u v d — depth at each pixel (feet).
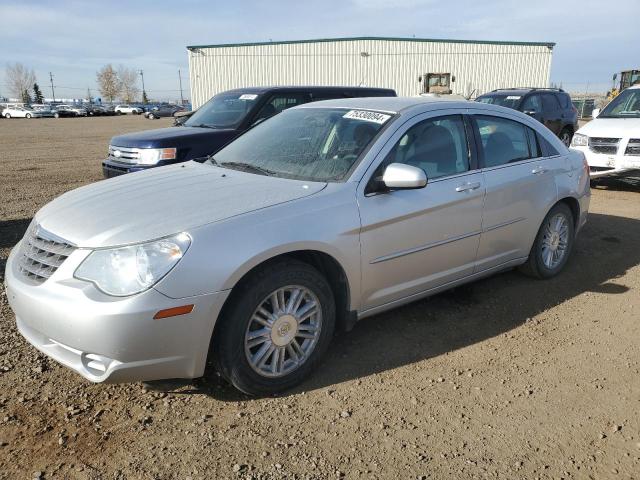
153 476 8.45
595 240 21.43
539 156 16.14
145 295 8.87
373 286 11.82
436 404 10.44
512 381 11.29
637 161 28.96
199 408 10.21
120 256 9.10
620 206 27.71
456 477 8.55
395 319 14.11
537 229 15.89
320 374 11.45
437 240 12.85
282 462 8.81
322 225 10.66
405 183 11.18
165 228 9.46
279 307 10.44
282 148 13.41
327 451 9.09
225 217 9.87
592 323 14.06
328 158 12.35
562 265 17.44
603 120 32.07
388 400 10.55
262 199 10.66
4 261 18.29
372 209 11.44
